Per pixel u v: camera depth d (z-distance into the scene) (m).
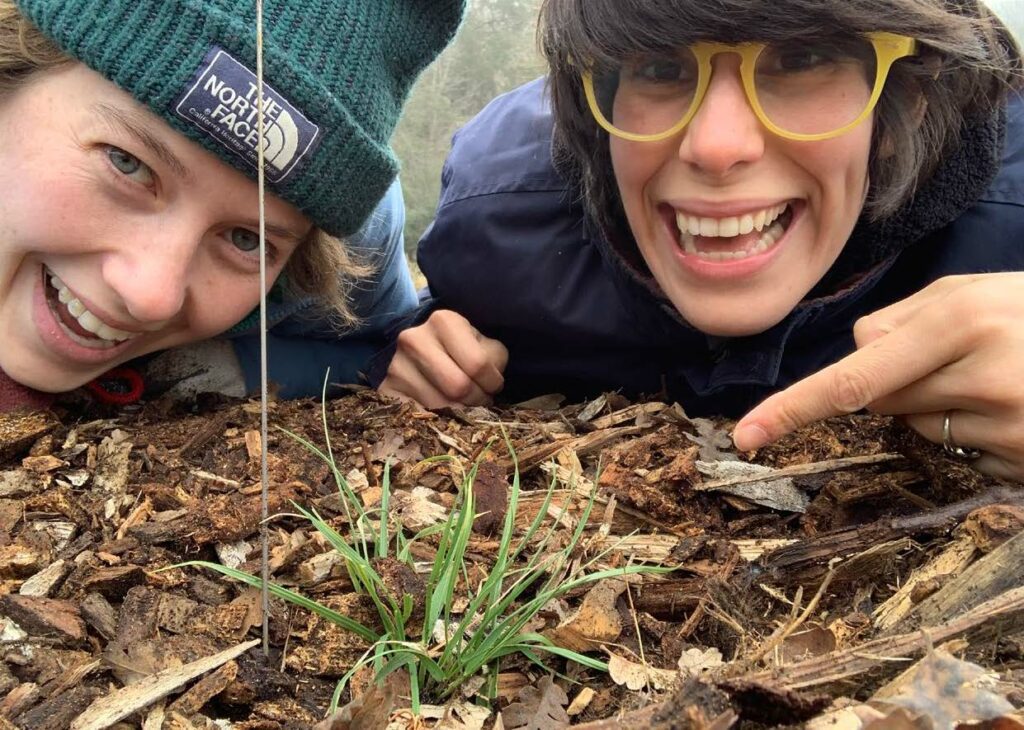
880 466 0.33
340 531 0.30
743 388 0.45
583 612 0.25
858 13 0.30
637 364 0.49
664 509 0.32
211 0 0.31
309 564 0.28
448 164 0.54
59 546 0.29
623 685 0.23
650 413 0.41
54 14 0.30
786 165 0.35
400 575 0.26
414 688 0.22
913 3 0.31
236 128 0.32
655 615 0.27
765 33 0.30
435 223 0.51
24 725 0.22
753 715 0.17
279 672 0.24
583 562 0.29
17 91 0.33
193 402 0.43
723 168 0.34
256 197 0.35
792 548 0.27
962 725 0.16
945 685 0.16
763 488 0.33
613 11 0.32
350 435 0.39
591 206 0.43
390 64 0.37
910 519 0.27
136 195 0.33
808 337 0.45
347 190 0.36
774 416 0.29
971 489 0.29
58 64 0.32
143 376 0.44
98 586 0.27
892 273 0.45
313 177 0.35
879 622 0.24
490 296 0.50
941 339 0.27
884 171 0.38
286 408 0.42
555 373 0.52
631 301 0.45
